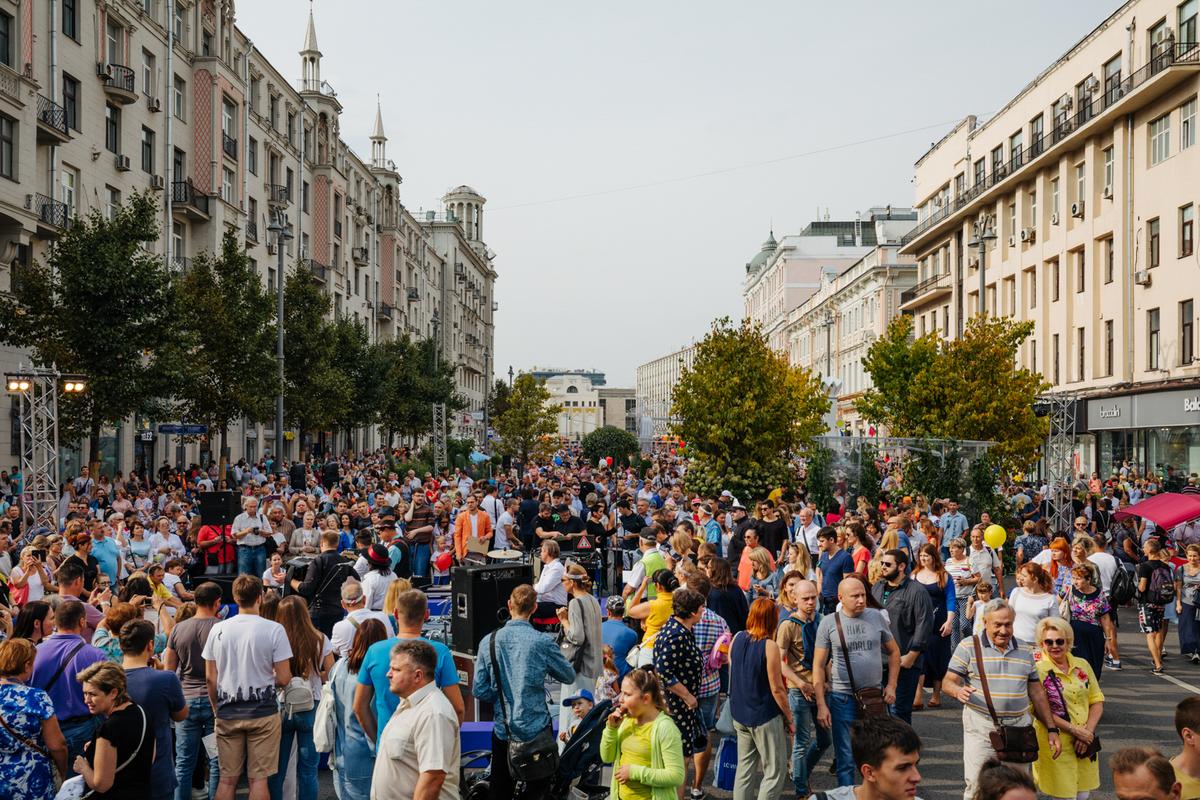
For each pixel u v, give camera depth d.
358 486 26.64
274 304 34.22
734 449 28.78
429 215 103.94
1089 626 10.51
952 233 49.78
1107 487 27.19
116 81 33.41
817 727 8.02
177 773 7.54
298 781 7.66
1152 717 10.58
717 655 8.21
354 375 49.09
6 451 26.45
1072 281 37.06
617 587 18.38
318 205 57.75
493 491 19.66
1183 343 29.36
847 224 103.56
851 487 23.95
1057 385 38.47
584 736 7.08
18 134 25.28
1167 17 30.33
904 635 9.24
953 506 17.89
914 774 3.76
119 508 21.16
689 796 8.19
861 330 67.81
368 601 10.40
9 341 24.22
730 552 15.21
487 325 126.00
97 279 23.23
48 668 7.07
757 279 116.88
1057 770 6.61
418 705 5.61
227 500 15.88
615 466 65.19
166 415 27.48
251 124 46.44
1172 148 29.98
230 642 7.08
